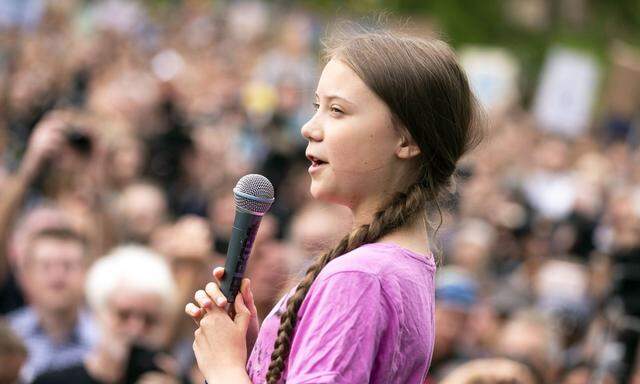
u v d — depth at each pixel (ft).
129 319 34.24
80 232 40.78
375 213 16.75
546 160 107.65
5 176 53.72
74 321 37.60
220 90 130.41
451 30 167.12
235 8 190.49
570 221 83.35
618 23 176.65
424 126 16.76
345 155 16.66
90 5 177.37
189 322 39.01
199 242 39.63
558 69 128.26
